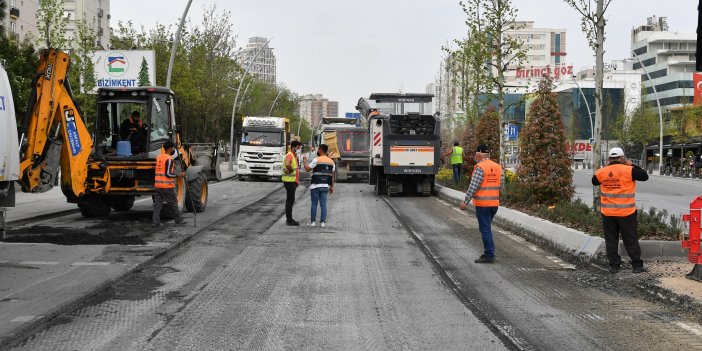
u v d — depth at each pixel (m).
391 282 8.98
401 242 12.81
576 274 9.72
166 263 10.34
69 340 6.18
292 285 8.72
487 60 23.33
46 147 13.61
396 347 6.02
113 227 14.70
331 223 16.09
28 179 13.21
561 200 17.53
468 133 29.78
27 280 8.67
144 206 20.73
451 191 24.27
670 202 24.27
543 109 17.84
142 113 16.94
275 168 37.81
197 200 18.27
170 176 14.93
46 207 19.09
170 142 15.17
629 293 8.44
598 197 14.10
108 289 8.43
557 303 7.86
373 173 27.58
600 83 14.10
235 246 12.16
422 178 26.00
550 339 6.32
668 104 127.19
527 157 18.00
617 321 7.04
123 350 5.88
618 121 65.06
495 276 9.51
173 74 40.84
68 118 14.45
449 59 36.78
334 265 10.24
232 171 49.00
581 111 103.94
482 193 10.64
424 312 7.33
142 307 7.47
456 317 7.12
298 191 28.95
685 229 8.94
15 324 6.55
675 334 6.54
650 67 138.25
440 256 11.19
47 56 13.61
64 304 7.37
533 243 12.95
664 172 55.53
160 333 6.43
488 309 7.50
